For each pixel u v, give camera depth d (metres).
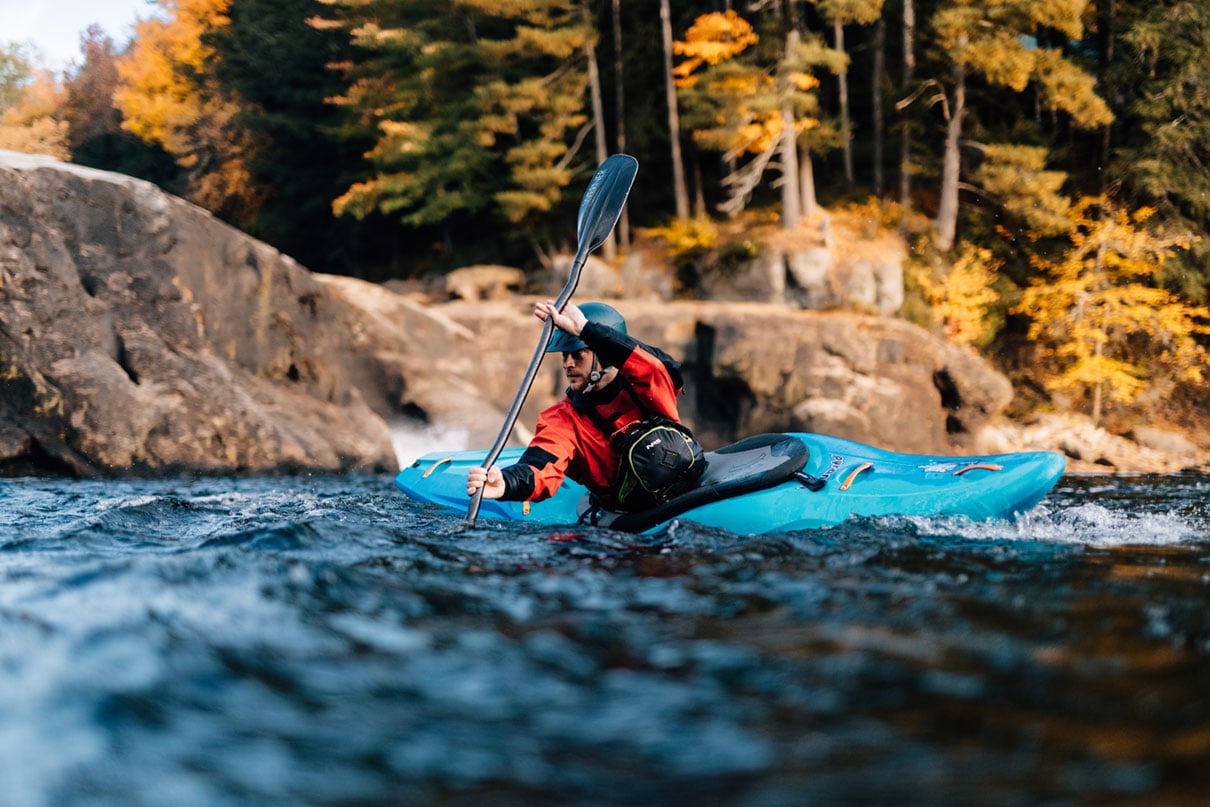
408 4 18.92
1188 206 17.36
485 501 4.06
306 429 9.12
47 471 7.42
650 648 1.68
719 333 13.73
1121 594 2.08
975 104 19.20
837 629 1.79
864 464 3.77
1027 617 1.86
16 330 7.44
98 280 8.15
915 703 1.38
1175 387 16.56
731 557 2.66
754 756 1.21
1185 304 17.03
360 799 1.10
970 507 3.52
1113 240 15.98
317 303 10.47
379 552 2.65
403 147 18.36
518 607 1.99
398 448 11.71
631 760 1.21
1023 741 1.23
